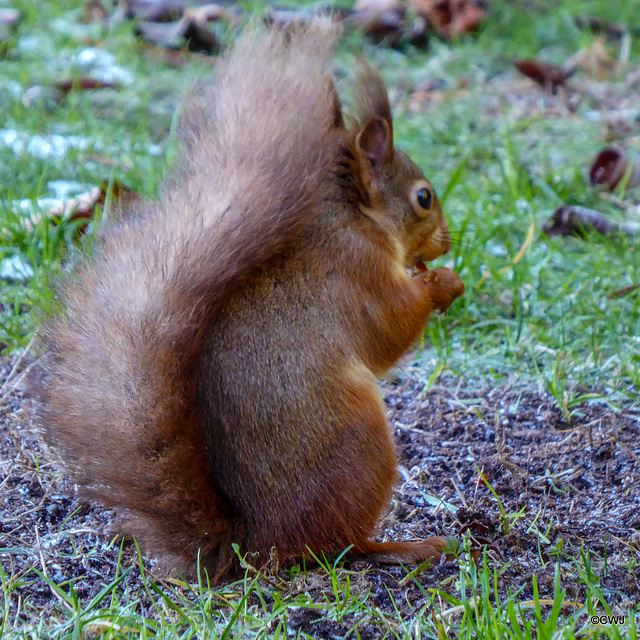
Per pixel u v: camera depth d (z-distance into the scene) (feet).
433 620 16.47
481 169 42.37
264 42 20.25
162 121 45.98
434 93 52.65
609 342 28.58
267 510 18.17
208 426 18.12
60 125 43.39
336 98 21.31
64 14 59.82
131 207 20.12
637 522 20.53
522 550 19.62
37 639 16.19
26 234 31.60
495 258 33.14
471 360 28.25
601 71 55.62
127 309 17.60
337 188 20.47
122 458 17.17
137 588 18.31
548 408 25.71
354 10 61.21
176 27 56.18
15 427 24.40
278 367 18.29
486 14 63.16
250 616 16.71
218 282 17.75
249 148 18.70
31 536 20.17
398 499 21.99
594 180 40.22
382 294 20.21
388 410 26.04
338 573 18.45
